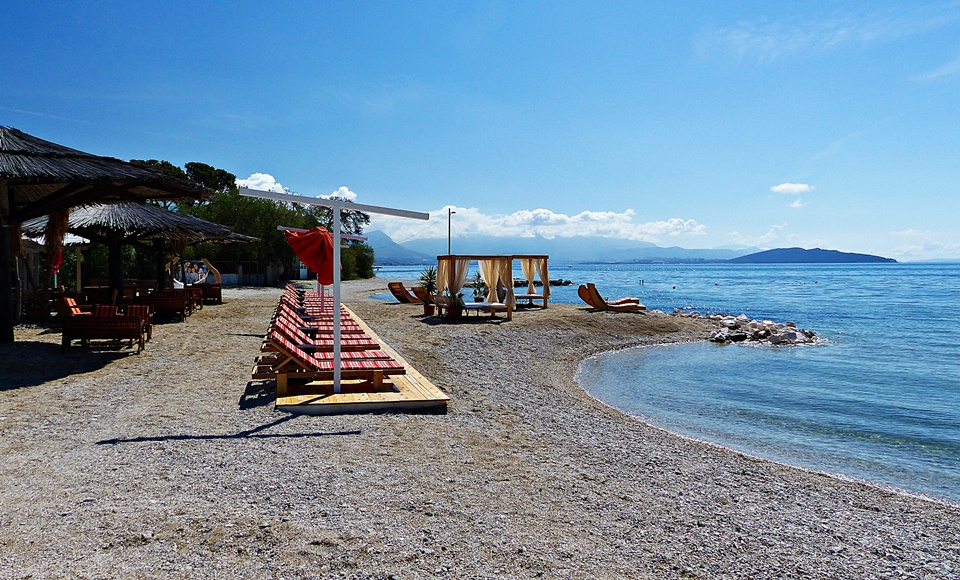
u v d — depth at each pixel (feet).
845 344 57.88
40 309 43.24
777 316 89.35
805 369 42.78
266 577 9.58
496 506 13.44
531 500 14.08
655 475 17.40
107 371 27.22
